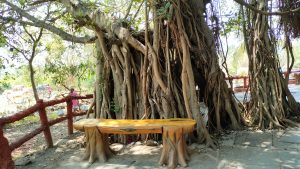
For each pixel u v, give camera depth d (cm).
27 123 980
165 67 539
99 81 589
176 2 496
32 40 750
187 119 471
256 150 475
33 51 703
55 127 830
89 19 528
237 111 623
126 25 559
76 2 524
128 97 559
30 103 1373
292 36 729
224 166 414
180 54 526
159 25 512
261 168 402
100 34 545
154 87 536
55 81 882
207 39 569
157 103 534
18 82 1723
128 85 555
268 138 536
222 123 611
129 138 555
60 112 1120
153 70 523
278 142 511
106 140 477
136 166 433
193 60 578
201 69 584
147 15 510
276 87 635
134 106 566
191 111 516
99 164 448
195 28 547
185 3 524
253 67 649
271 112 622
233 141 525
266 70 638
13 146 433
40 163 470
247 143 512
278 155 449
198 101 573
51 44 812
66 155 500
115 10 644
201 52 556
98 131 456
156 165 432
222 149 485
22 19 627
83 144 541
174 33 507
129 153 491
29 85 1556
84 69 792
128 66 554
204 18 570
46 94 1461
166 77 532
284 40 727
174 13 498
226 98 603
